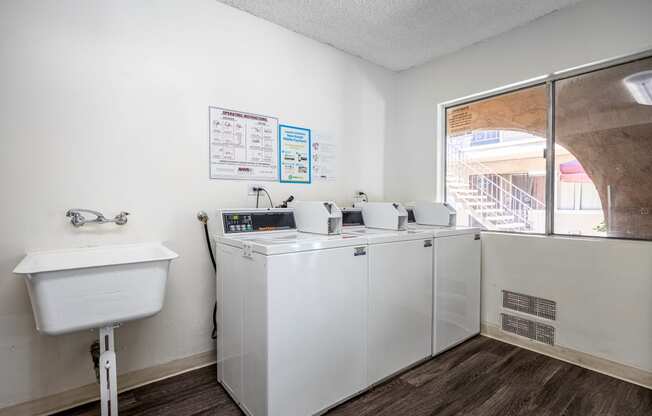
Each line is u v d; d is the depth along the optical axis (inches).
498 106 103.1
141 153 73.0
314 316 62.0
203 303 82.0
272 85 93.3
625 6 75.4
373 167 121.0
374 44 105.9
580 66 83.1
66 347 65.8
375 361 73.0
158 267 58.2
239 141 87.2
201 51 80.7
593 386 72.9
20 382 61.9
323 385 63.6
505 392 71.0
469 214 111.5
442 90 114.2
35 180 62.1
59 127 64.1
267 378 55.9
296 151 99.0
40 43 62.2
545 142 92.0
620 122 79.2
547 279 88.3
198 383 75.2
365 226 98.8
